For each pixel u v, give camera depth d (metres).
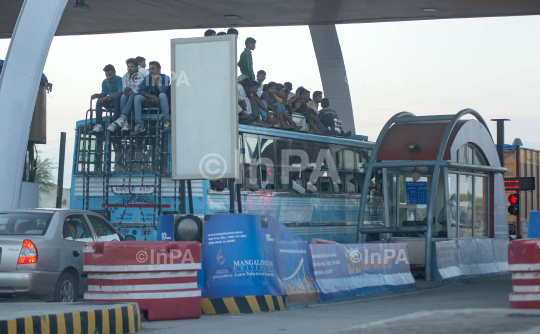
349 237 23.94
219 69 12.82
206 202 18.17
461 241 21.08
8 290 12.29
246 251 12.22
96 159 19.12
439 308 12.66
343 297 14.84
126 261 11.02
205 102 12.85
